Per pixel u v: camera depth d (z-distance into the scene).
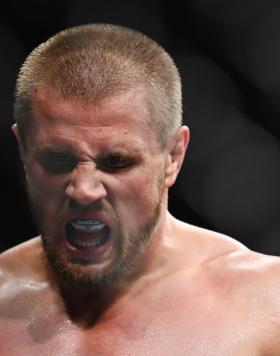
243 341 4.62
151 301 4.86
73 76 4.45
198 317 4.74
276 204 7.32
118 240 4.59
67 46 4.61
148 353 4.66
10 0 7.21
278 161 7.25
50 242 4.67
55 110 4.44
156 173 4.61
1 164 7.64
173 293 4.87
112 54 4.54
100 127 4.40
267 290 4.82
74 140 4.41
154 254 4.93
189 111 7.25
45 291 5.02
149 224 4.66
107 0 7.18
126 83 4.46
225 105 7.23
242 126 7.24
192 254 5.05
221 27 7.11
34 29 7.29
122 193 4.49
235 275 4.91
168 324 4.75
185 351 4.63
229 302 4.79
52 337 4.83
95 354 4.71
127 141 4.43
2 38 7.26
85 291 4.88
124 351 4.69
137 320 4.80
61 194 4.53
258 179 7.30
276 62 7.04
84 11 7.22
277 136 7.22
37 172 4.58
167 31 7.21
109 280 4.68
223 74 7.19
